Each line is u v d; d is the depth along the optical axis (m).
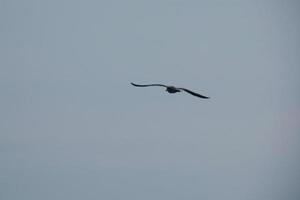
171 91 42.53
